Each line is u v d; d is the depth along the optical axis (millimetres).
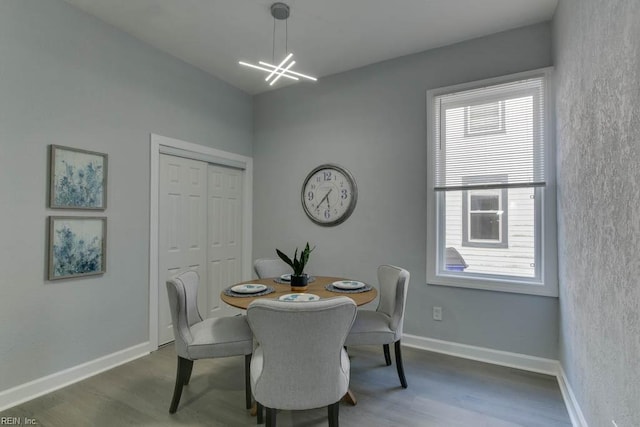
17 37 2137
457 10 2479
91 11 2506
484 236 2854
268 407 1562
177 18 2600
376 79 3322
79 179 2459
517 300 2668
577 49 1817
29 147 2193
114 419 1963
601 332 1485
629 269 1174
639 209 1087
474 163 2855
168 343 3160
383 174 3273
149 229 2979
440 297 2973
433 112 3033
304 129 3779
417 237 3092
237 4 2426
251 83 3844
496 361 2727
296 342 1479
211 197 3689
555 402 2150
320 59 3258
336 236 3541
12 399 2098
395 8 2463
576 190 1892
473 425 1917
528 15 2533
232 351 2055
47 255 2279
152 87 3012
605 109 1399
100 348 2598
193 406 2107
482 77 2820
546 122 2551
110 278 2674
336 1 2387
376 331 2277
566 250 2193
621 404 1254
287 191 3895
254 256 4117
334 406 1610
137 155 2881
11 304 2111
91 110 2545
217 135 3682
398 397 2209
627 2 1158
